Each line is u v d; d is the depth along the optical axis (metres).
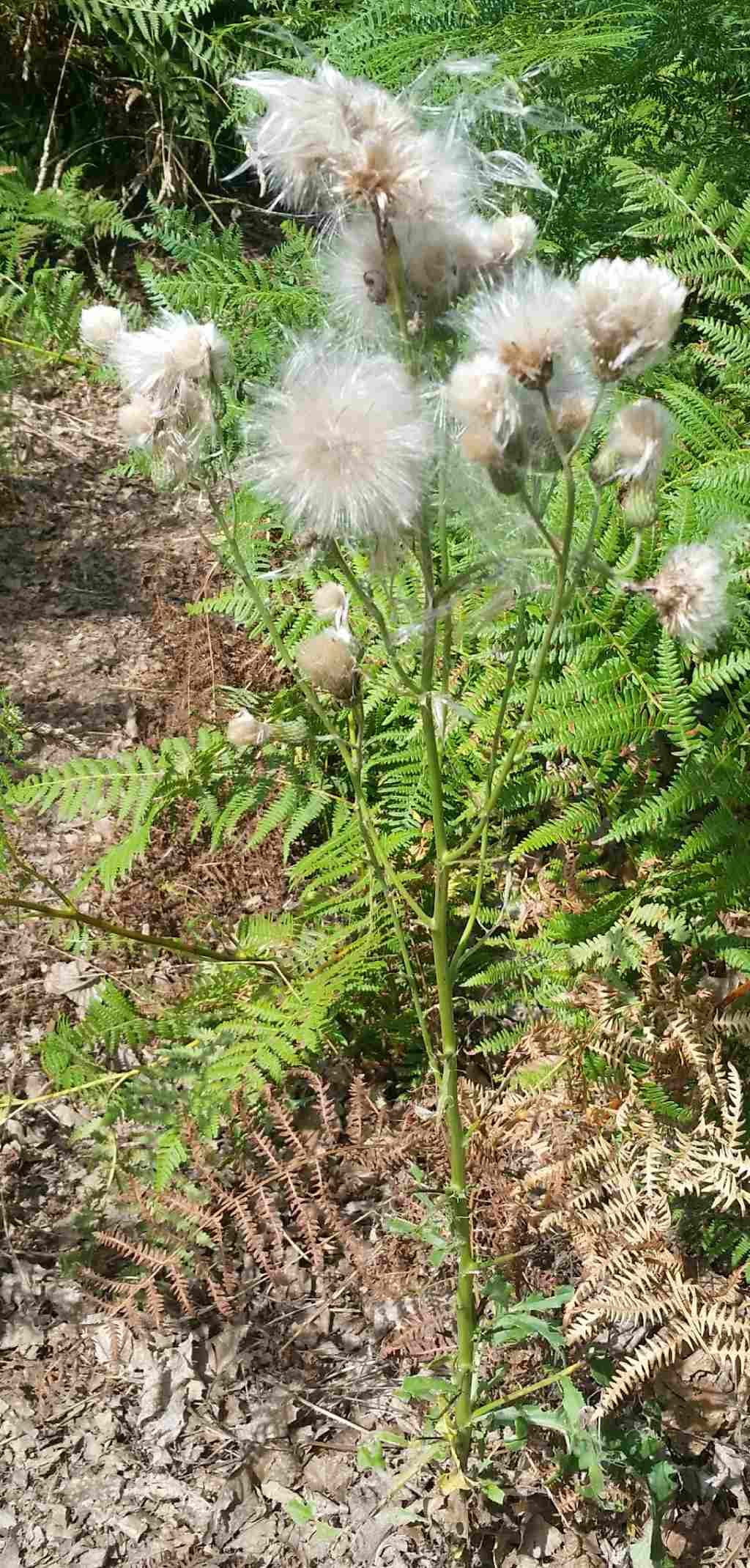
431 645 0.26
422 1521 0.34
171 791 0.48
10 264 0.81
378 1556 0.34
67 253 1.00
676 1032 0.37
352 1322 0.39
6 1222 0.42
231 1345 0.39
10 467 0.81
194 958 0.50
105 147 1.15
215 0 1.04
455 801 0.49
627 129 0.60
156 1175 0.39
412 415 0.23
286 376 0.25
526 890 0.46
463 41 0.58
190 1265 0.39
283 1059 0.43
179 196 1.08
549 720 0.43
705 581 0.24
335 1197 0.42
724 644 0.44
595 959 0.41
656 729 0.44
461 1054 0.45
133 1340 0.39
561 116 0.44
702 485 0.45
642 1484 0.34
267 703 0.55
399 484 0.23
